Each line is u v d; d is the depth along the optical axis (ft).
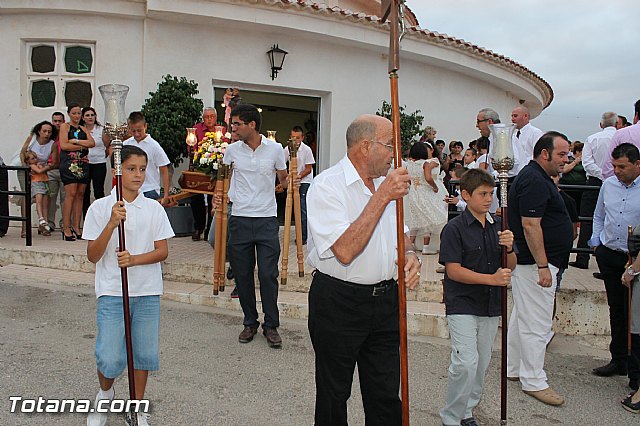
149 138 22.71
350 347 10.36
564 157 14.69
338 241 9.36
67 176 26.99
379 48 34.58
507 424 13.78
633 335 15.60
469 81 41.14
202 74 31.35
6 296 21.76
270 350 17.72
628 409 14.69
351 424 13.65
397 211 8.96
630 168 15.75
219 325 19.79
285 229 21.50
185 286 22.95
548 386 15.52
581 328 20.01
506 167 12.43
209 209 28.40
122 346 11.75
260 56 32.32
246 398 14.47
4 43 30.63
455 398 12.57
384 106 35.60
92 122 27.78
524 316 15.17
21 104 30.91
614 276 16.58
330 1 40.55
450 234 12.73
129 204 11.78
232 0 29.48
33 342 17.47
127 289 11.07
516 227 15.10
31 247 25.79
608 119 24.79
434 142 34.86
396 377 10.74
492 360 17.93
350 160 10.16
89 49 30.96
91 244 11.37
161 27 30.55
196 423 13.09
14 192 25.86
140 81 30.78
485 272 12.71
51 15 30.35
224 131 28.35
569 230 15.06
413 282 9.98
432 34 34.94
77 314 20.17
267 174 17.72
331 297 10.30
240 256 17.89
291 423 13.28
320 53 33.73
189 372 15.89
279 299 21.24
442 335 19.61
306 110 43.50
